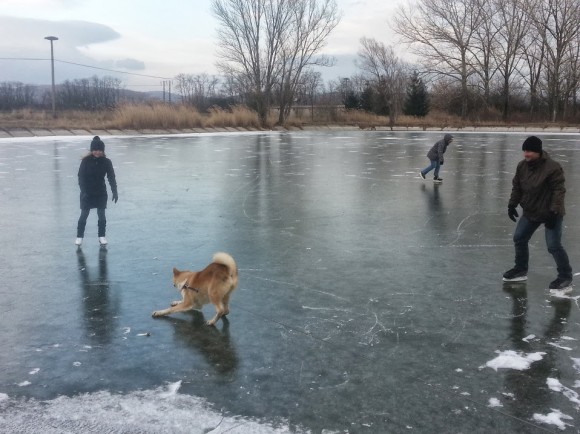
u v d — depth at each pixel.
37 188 12.26
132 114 32.72
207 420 3.23
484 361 4.04
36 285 5.72
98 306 5.14
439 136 34.06
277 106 41.75
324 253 7.07
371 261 6.71
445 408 3.38
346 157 20.45
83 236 7.86
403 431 3.12
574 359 4.07
